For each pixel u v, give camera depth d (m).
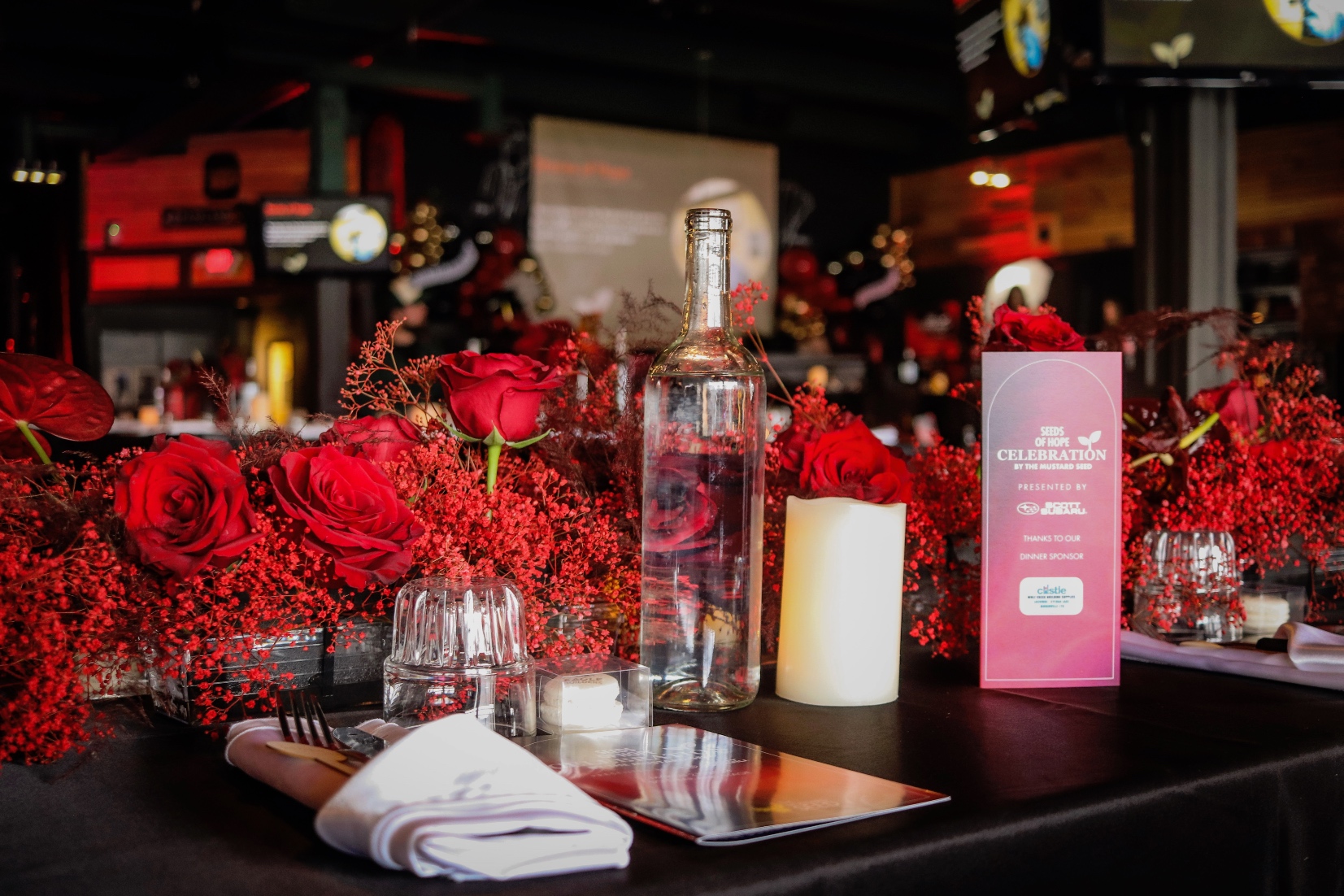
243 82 6.18
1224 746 0.87
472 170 7.95
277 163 7.45
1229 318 1.39
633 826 0.69
